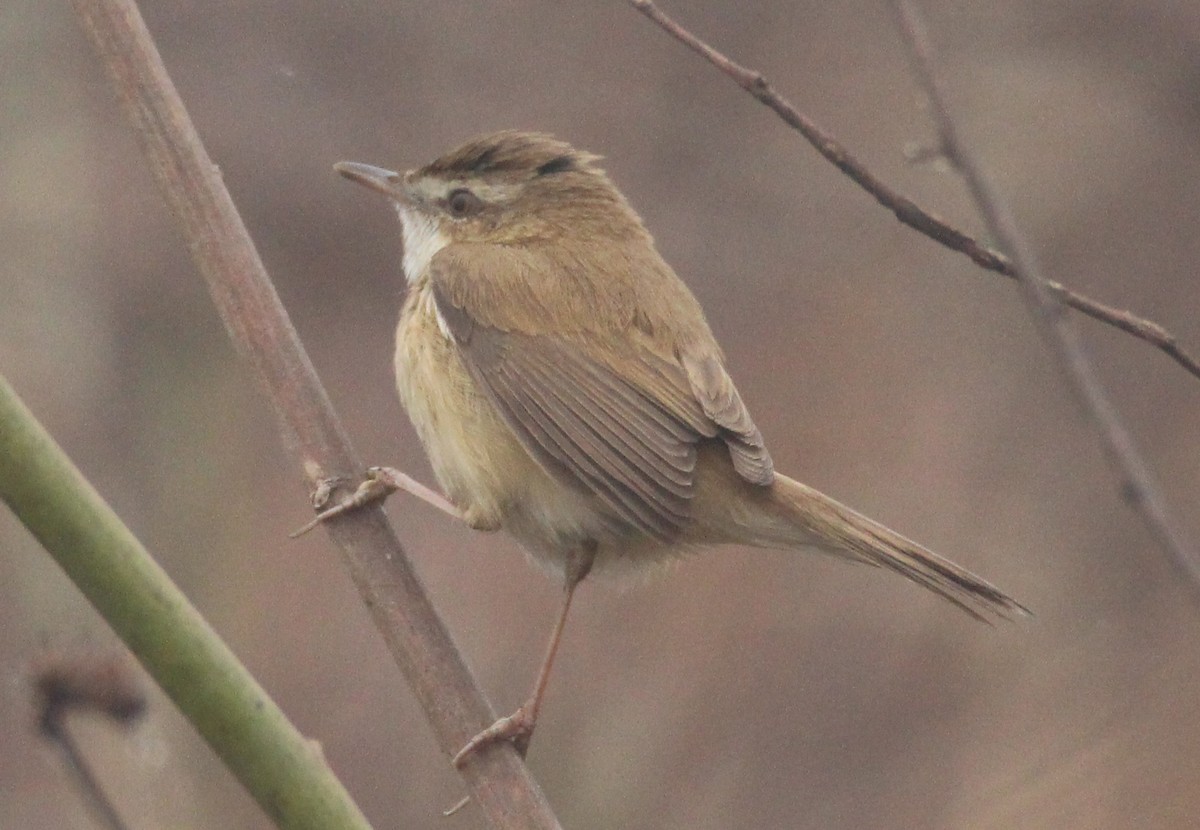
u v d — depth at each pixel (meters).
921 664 12.12
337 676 12.42
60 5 12.57
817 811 11.50
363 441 14.15
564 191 7.89
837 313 14.23
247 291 5.84
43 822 9.68
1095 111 14.25
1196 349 13.77
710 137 14.47
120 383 12.56
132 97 5.80
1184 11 14.21
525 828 5.68
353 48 14.45
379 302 14.49
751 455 6.91
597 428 6.98
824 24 14.80
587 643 12.43
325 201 14.35
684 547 7.32
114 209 13.16
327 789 4.89
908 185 14.17
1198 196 14.09
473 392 7.18
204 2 14.39
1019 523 13.08
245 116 14.29
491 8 14.62
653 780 11.65
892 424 13.65
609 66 14.57
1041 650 12.30
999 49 14.45
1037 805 11.38
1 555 9.33
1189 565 4.65
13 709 9.70
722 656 12.16
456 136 14.35
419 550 13.50
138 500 12.40
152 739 6.08
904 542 6.97
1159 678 12.02
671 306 7.41
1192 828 10.91
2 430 4.69
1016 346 13.97
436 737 5.77
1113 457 4.79
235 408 13.22
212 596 12.53
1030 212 14.09
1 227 11.78
